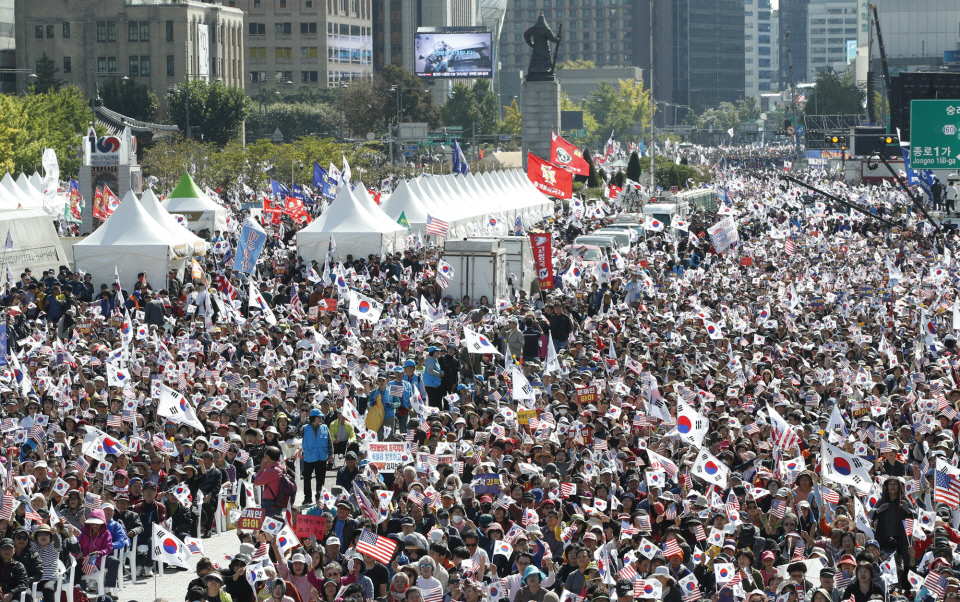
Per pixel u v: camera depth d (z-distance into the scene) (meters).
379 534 34.88
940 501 36.12
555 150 145.38
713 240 99.75
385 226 108.38
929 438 41.56
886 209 162.25
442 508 34.91
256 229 82.06
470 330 57.69
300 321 73.19
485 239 90.69
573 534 33.78
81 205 148.62
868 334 68.06
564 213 175.00
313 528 32.56
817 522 36.84
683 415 40.50
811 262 104.62
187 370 55.94
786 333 68.81
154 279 95.00
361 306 66.69
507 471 37.97
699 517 34.91
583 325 74.38
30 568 32.38
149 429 47.72
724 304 75.06
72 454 43.19
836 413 43.97
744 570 30.69
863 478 36.16
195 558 40.62
